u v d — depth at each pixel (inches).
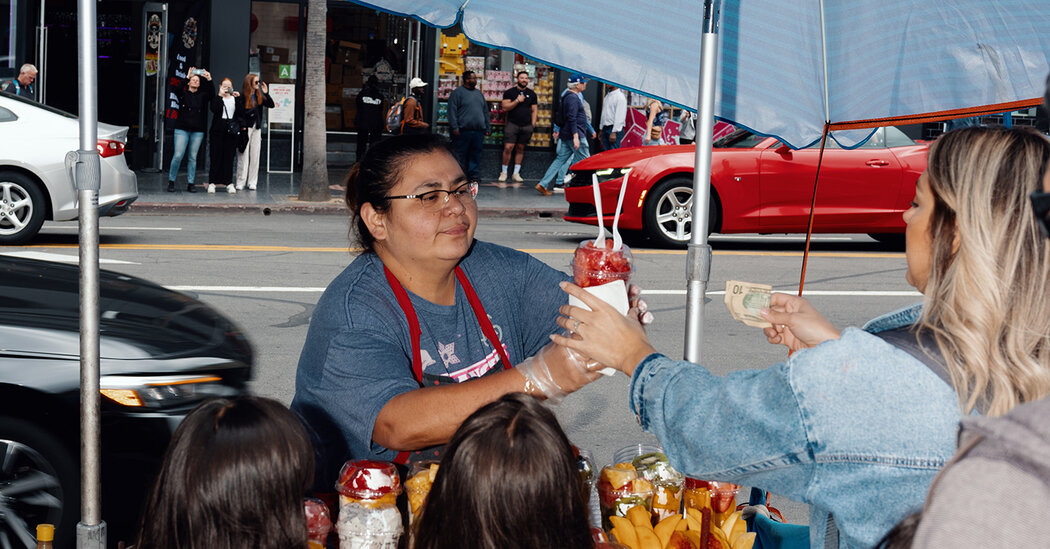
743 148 489.4
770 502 204.8
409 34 789.9
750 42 119.3
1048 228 49.3
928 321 69.6
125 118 751.1
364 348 101.7
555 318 115.7
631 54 117.6
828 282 433.1
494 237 534.3
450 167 104.4
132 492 164.1
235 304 352.5
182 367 169.6
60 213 448.8
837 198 483.2
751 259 484.4
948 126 394.0
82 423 123.6
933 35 121.5
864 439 66.0
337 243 490.6
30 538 160.7
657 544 101.8
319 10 617.0
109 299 185.0
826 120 123.2
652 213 492.4
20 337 164.2
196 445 75.6
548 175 715.4
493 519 69.3
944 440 64.9
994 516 47.4
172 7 747.4
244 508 74.8
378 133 747.4
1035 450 47.3
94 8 119.3
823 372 67.2
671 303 382.9
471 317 110.7
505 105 762.2
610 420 252.1
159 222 541.3
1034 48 120.8
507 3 116.8
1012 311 65.2
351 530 94.7
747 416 69.9
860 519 66.7
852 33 121.5
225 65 757.9
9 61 717.9
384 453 103.1
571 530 70.9
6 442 159.6
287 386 266.2
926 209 72.3
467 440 70.7
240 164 658.8
